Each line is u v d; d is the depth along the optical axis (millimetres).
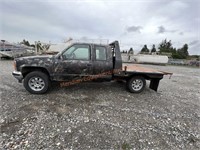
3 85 5117
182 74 12555
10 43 20594
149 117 3381
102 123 2951
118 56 4656
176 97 5105
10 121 2809
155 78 5102
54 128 2660
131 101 4320
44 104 3678
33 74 4227
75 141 2338
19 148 2104
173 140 2564
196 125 3170
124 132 2689
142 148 2291
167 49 60062
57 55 4301
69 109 3494
